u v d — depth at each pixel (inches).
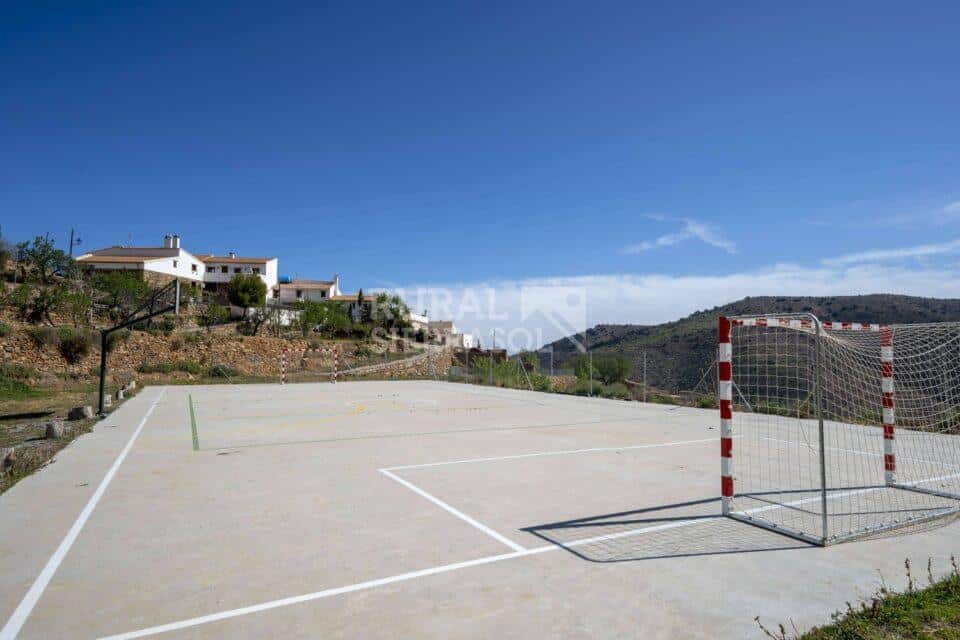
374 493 251.8
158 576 155.5
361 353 1525.6
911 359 318.0
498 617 129.9
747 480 275.9
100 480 279.1
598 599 139.8
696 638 119.8
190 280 2070.6
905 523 199.6
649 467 309.3
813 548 177.5
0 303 1189.1
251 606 136.1
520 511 221.3
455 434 441.4
